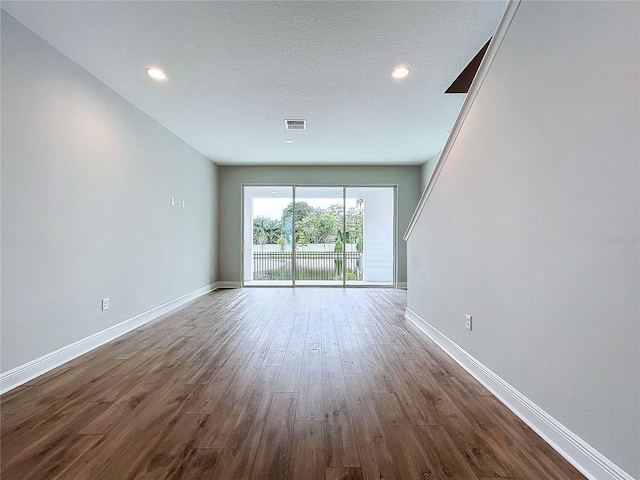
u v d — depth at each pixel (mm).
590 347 1408
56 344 2682
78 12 2203
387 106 3797
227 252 7047
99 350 3066
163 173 4539
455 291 2807
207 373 2535
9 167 2271
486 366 2301
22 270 2375
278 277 7152
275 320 4215
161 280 4508
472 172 2455
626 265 1237
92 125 3105
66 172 2787
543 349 1707
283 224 7156
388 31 2420
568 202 1516
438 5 2150
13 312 2305
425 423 1847
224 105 3783
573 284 1496
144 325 3957
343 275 7148
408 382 2379
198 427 1807
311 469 1479
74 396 2158
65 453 1583
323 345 3217
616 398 1289
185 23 2324
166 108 3881
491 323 2227
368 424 1838
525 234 1844
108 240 3359
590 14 1367
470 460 1533
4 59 2223
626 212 1229
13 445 1641
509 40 1933
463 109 2518
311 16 2250
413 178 7035
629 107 1204
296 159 6480
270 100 3639
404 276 7047
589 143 1389
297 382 2377
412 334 3584
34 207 2471
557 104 1568
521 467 1482
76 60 2822
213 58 2787
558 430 1597
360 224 7156
